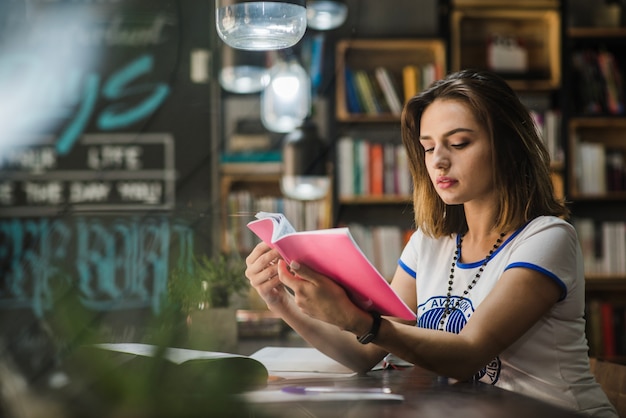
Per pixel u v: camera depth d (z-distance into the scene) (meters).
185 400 0.71
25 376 0.92
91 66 3.80
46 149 3.77
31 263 2.27
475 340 1.34
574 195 4.19
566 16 4.21
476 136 1.48
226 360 1.20
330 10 3.21
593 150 4.22
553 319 1.44
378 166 4.07
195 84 3.87
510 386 1.44
